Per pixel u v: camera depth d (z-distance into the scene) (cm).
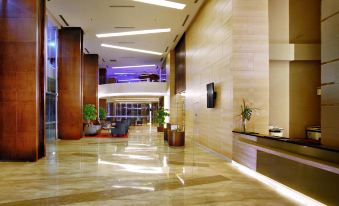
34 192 500
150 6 1117
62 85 1417
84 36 1569
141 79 2767
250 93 776
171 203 443
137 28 1423
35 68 801
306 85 993
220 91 891
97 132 1652
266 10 788
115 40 1656
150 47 1852
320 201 411
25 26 800
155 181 579
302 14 1003
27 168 703
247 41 781
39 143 848
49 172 659
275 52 968
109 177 611
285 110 990
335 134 538
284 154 479
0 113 800
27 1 799
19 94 800
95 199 461
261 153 597
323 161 398
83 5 1102
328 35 560
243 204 441
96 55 2086
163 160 822
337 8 537
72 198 466
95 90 2075
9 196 477
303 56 971
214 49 962
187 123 1462
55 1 1058
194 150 1036
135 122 2938
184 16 1242
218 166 735
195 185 549
